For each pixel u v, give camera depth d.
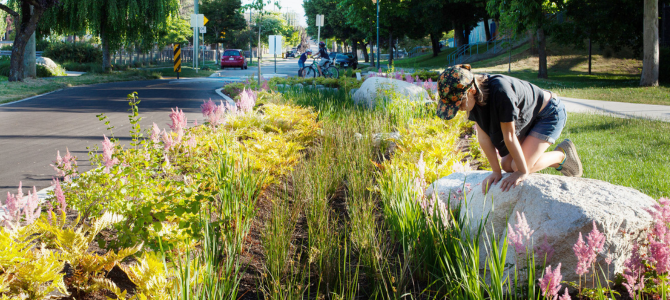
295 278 3.05
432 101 9.48
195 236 3.03
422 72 18.56
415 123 7.67
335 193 4.93
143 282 2.43
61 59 36.50
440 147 5.57
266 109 8.28
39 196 4.36
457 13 39.91
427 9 38.53
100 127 8.88
